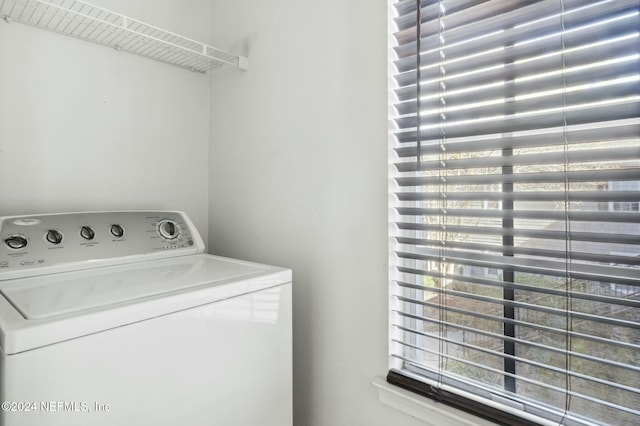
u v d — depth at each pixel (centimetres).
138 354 73
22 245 96
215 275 97
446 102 94
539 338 85
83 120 129
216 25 160
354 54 111
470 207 96
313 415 124
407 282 106
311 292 124
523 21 83
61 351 63
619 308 74
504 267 86
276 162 135
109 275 96
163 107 151
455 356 99
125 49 139
